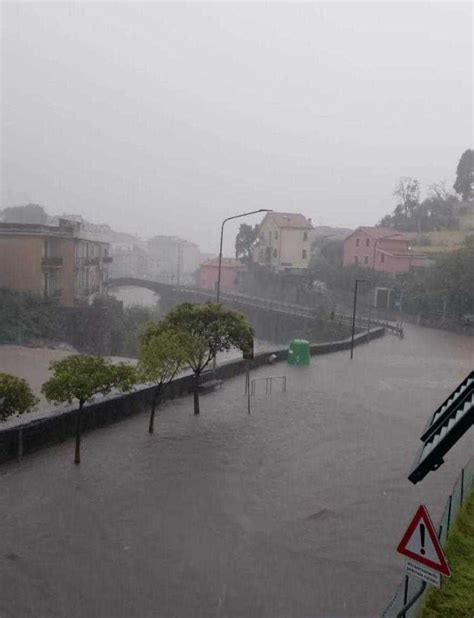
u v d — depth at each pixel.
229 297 64.62
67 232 45.97
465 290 50.06
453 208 87.44
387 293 61.72
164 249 137.00
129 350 43.38
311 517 11.18
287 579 8.97
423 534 6.80
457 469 14.20
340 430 17.30
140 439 15.56
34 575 8.88
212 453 14.65
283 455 14.78
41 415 14.93
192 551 9.73
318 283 71.06
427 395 22.83
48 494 11.80
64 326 43.25
